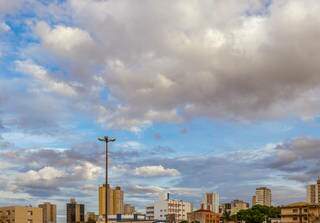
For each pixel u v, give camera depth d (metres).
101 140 77.00
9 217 195.38
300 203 186.38
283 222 184.00
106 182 77.50
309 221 173.00
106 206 77.50
